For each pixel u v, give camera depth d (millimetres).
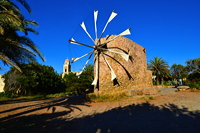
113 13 12523
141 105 8141
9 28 7930
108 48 12953
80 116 6266
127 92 12508
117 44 13242
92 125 4789
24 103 11930
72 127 4684
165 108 7000
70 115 6555
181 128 4074
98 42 13125
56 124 5133
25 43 8688
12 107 9578
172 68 40656
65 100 12812
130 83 13945
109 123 4926
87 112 7027
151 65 29859
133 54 15062
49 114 6984
